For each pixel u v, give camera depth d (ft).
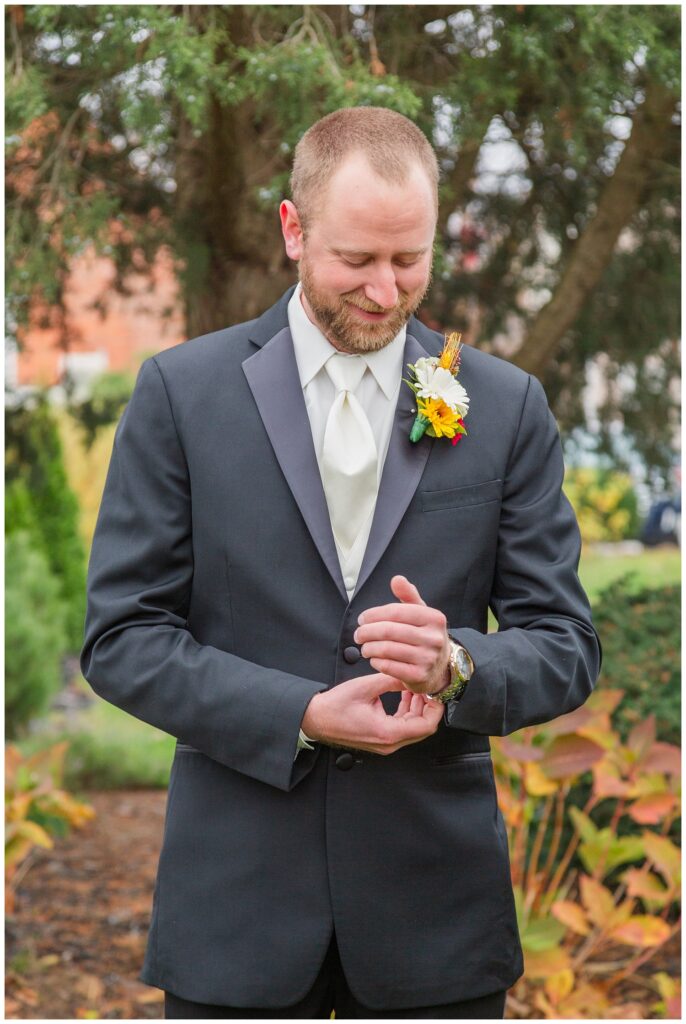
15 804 11.86
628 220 13.37
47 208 11.27
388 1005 5.40
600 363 16.12
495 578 5.90
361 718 5.05
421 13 10.92
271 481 5.55
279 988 5.32
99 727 22.86
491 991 5.57
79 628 26.96
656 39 10.16
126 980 11.39
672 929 10.62
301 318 5.77
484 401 5.84
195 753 5.71
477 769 5.76
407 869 5.47
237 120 11.33
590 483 18.43
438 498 5.60
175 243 12.25
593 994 10.35
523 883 11.55
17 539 22.27
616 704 10.77
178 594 5.66
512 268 15.90
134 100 9.55
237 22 10.08
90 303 14.39
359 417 5.56
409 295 5.24
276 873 5.42
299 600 5.47
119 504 5.67
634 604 13.35
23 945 12.12
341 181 5.07
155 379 5.75
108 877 14.44
